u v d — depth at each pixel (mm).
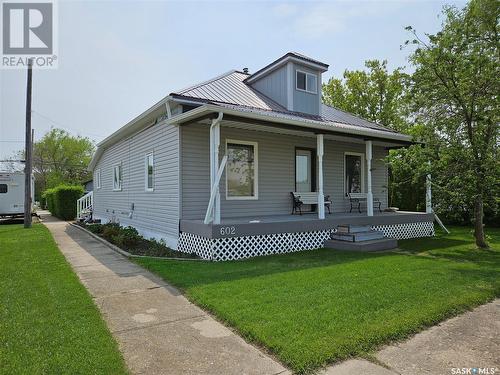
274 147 10461
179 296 4691
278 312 3840
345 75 24688
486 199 8477
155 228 10023
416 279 5332
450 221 15234
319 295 4457
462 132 8891
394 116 22172
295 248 8484
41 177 43469
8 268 6316
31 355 2887
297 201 10578
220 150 9273
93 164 18656
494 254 7910
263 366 2773
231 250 7395
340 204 12391
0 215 19078
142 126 11148
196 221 7957
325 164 11977
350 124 11539
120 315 3977
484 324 3727
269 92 11430
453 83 8492
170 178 9000
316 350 2934
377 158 13695
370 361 2865
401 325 3494
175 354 2994
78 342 3152
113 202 14859
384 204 13906
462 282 5199
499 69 8258
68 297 4512
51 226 16281
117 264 6840
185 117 7613
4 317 3783
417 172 9305
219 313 3887
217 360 2879
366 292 4598
